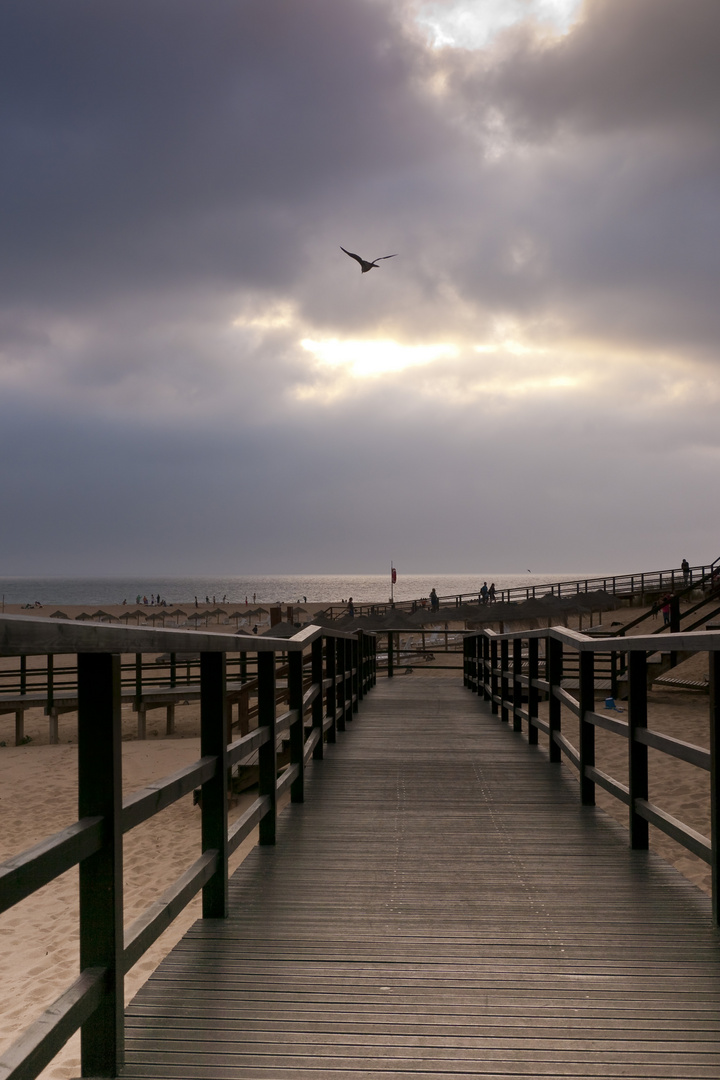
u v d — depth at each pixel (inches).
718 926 139.1
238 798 393.7
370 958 127.3
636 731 181.5
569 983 118.3
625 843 193.0
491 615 1551.4
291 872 171.2
